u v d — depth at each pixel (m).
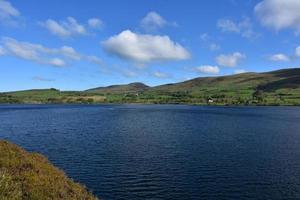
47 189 19.28
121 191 43.56
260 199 40.94
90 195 22.38
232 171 54.38
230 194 42.75
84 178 49.53
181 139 92.94
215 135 103.75
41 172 22.11
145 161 61.47
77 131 113.94
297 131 118.31
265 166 58.09
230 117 192.88
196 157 65.50
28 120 166.88
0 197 15.84
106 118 181.00
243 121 164.12
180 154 68.50
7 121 160.88
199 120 168.12
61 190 20.03
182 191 43.66
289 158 65.50
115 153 69.12
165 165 58.22
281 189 44.88
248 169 55.69
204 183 47.47
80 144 82.19
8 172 20.27
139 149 74.56
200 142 87.00
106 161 61.06
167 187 45.38
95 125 138.50
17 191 17.25
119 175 51.16
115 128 125.12
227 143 85.75
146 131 114.50
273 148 77.94
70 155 66.81
